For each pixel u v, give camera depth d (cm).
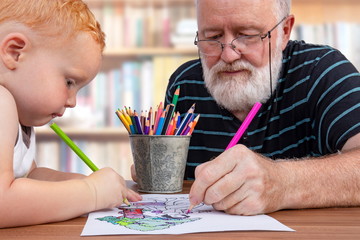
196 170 79
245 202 75
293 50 137
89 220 72
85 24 81
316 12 269
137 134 104
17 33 76
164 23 262
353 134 109
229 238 62
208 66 128
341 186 85
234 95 125
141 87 259
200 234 64
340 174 86
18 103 79
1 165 68
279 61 129
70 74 80
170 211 79
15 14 76
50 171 103
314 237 62
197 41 130
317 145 126
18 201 67
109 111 260
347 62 129
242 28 120
